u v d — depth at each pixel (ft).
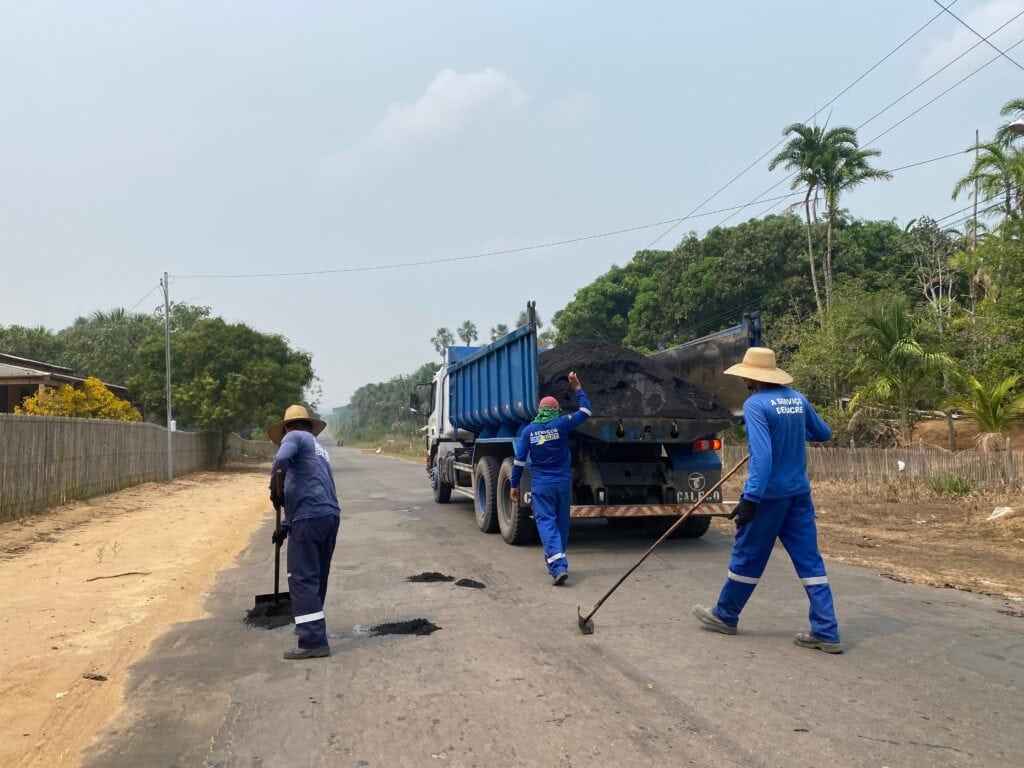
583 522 37.81
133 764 11.06
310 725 12.37
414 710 12.89
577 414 23.97
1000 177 73.10
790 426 15.94
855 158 108.68
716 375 31.94
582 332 169.17
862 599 20.48
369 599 21.44
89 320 170.71
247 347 102.58
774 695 13.16
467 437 42.29
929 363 57.77
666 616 18.78
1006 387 58.08
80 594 22.82
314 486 16.62
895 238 142.31
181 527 39.47
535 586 22.72
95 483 51.44
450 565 26.53
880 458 49.37
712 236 147.13
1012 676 14.08
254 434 183.52
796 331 86.84
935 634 16.97
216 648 16.97
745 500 15.55
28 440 40.19
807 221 114.01
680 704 12.82
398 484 70.59
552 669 14.80
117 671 15.40
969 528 33.81
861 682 13.79
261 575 26.21
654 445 30.73
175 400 96.48
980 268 71.97
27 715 13.03
